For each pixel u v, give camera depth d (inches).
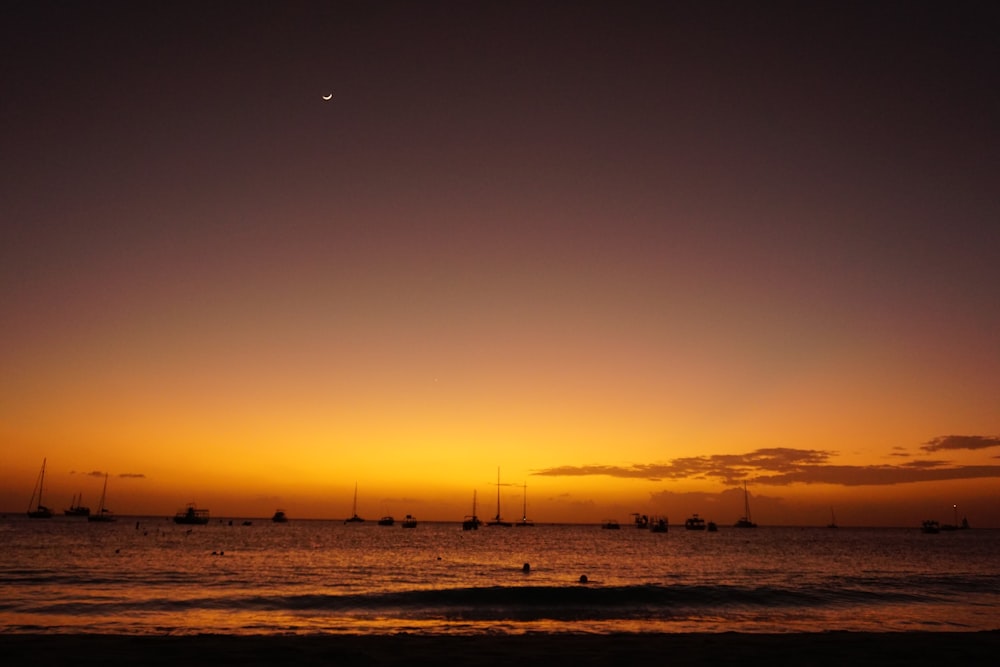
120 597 1529.3
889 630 1131.9
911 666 627.2
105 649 644.7
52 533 5536.4
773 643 772.6
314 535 6939.0
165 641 709.9
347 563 3036.4
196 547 4050.2
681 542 6668.3
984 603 1590.8
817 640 808.3
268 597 1542.8
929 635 877.8
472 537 7652.6
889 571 2827.3
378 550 4347.9
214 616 1252.5
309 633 1005.8
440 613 1359.5
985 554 4576.8
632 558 3811.5
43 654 606.9
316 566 2785.4
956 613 1401.3
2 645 649.6
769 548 5378.9
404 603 1477.6
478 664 619.2
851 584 2097.7
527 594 1596.9
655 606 1493.6
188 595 1596.9
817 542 6914.4
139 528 7071.9
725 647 733.9
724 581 2239.2
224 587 1844.2
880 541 7554.1
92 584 1854.1
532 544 5890.8
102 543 4202.8
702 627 1155.9
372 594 1605.6
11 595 1550.2
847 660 652.7
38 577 2020.2
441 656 655.8
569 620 1259.8
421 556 3764.8
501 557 3818.9
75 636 745.6
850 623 1226.6
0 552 3191.4
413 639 787.4
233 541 4997.5
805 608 1482.5
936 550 5226.4
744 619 1288.1
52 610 1296.8
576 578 2364.7
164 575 2166.6
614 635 889.5
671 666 617.6
